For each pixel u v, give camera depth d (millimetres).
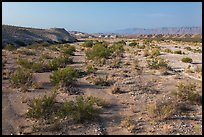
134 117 11648
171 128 10484
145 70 24156
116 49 42750
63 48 46094
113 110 12539
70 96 14719
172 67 26859
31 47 45562
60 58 28016
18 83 16469
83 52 44969
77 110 11234
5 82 17094
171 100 13531
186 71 23812
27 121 10859
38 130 10016
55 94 13344
